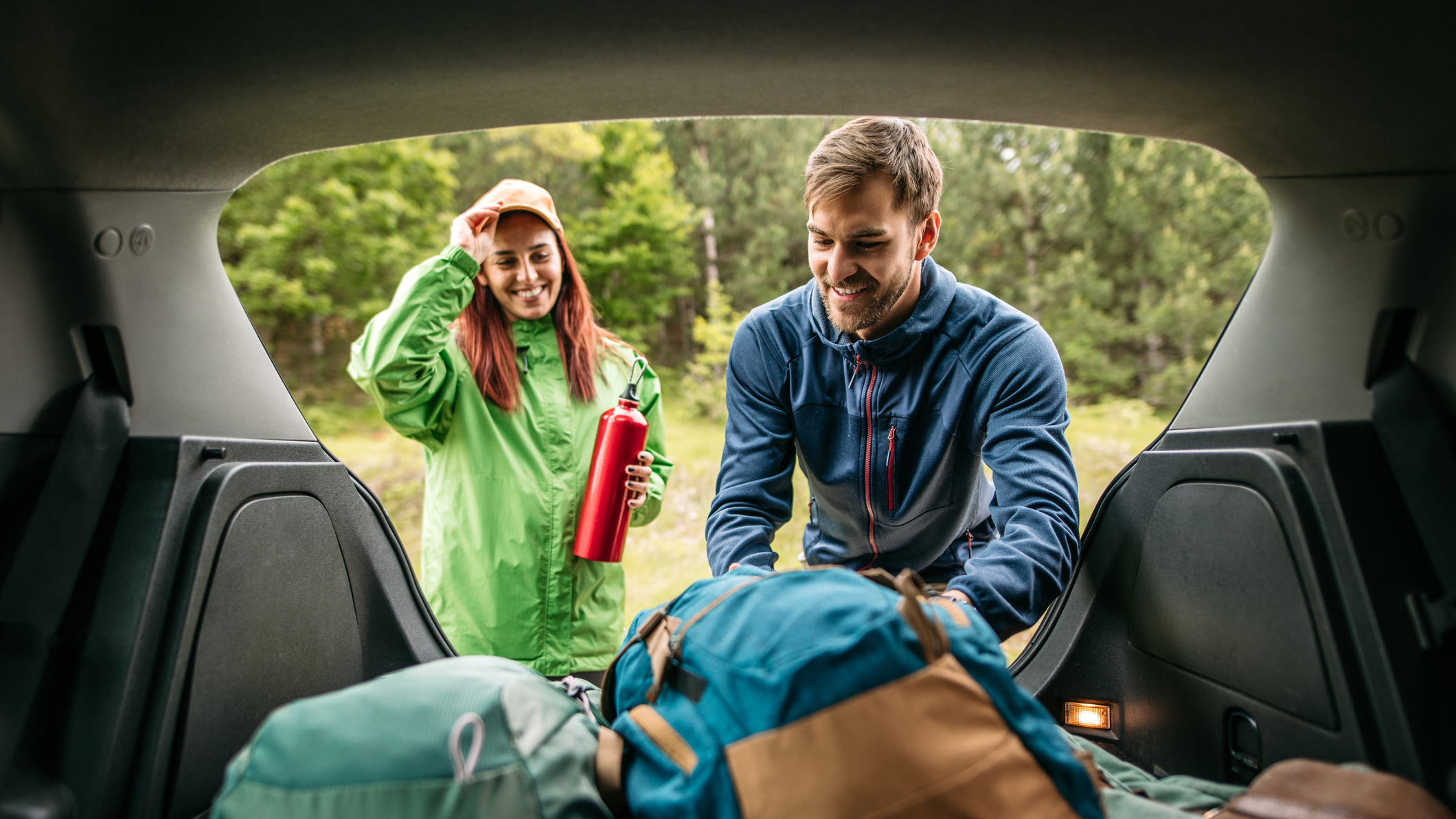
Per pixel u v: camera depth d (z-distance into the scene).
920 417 1.75
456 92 1.49
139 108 1.31
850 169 1.47
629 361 2.26
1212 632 1.43
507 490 1.99
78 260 1.33
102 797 1.14
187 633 1.23
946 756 0.90
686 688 1.07
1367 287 1.41
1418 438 1.28
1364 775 1.00
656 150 12.12
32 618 1.19
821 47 1.39
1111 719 1.73
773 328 1.86
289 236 9.18
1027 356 1.66
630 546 6.09
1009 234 11.41
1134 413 9.34
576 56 1.39
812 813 0.88
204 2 1.17
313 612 1.55
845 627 0.98
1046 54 1.40
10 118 1.19
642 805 1.00
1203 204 10.39
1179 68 1.41
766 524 1.79
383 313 1.93
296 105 1.45
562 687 1.53
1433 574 1.20
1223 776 1.41
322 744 0.95
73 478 1.26
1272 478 1.28
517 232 2.04
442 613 1.99
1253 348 1.56
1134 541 1.69
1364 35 1.24
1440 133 1.31
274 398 1.63
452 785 0.94
